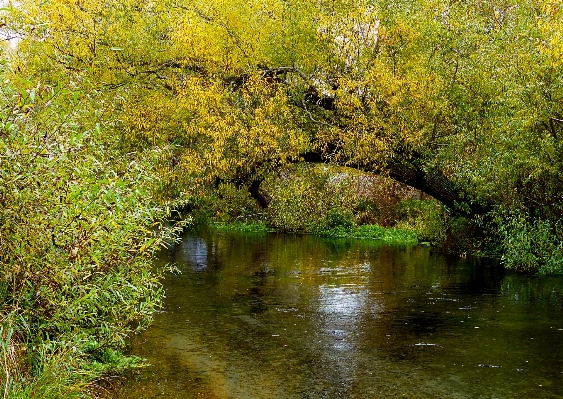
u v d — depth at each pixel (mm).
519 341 9969
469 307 12500
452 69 18828
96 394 7242
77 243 6691
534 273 16766
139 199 8320
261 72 18625
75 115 7195
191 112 17891
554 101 15242
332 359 9031
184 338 10109
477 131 18219
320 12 18141
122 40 17188
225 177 21531
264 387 7809
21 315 6426
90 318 7391
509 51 17016
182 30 17125
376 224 29328
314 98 19891
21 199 6129
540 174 16094
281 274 16688
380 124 18047
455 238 21844
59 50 15070
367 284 15156
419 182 20422
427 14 19000
